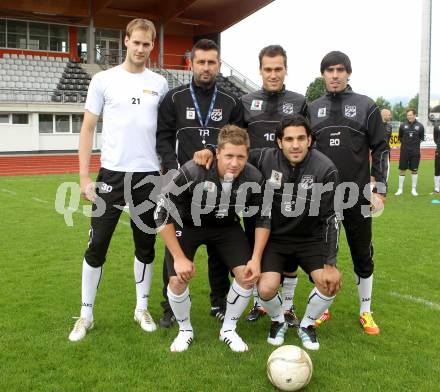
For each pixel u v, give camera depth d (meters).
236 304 3.53
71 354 3.36
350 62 3.79
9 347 3.46
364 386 2.97
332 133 3.83
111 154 3.71
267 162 3.62
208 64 3.74
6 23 26.73
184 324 3.56
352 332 3.82
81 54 29.09
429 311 4.27
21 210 9.18
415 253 6.28
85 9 27.44
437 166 12.16
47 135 23.70
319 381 3.03
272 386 2.96
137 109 3.69
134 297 4.59
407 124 11.84
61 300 4.46
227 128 3.33
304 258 3.61
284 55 3.90
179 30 32.56
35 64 25.94
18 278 5.12
